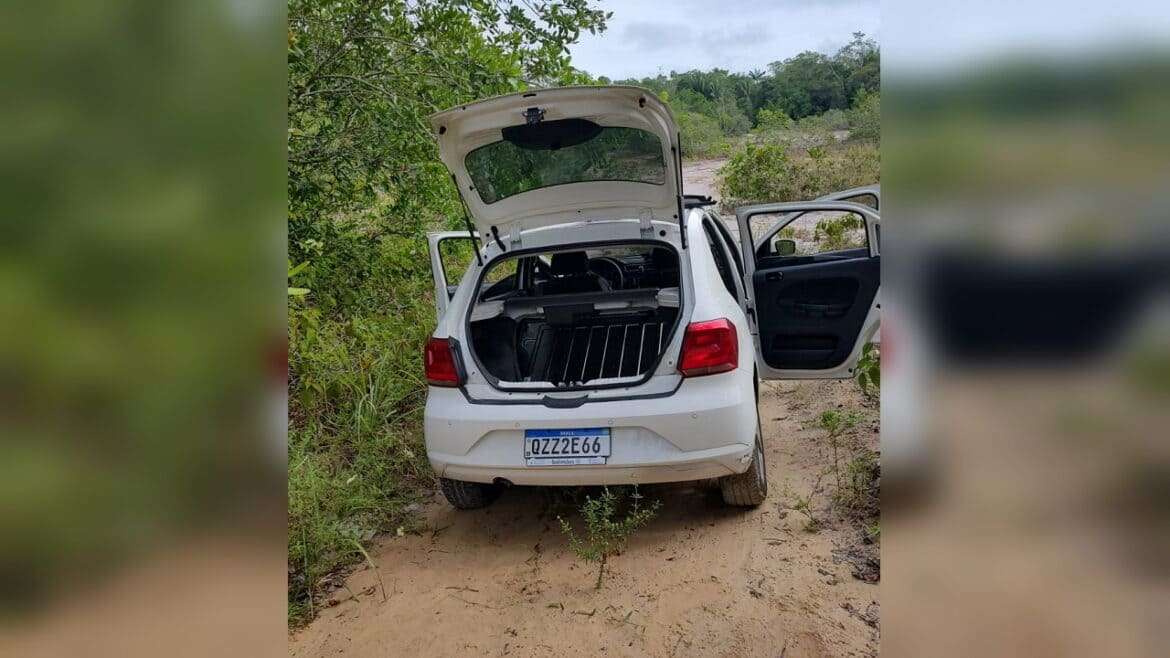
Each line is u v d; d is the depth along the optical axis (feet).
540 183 11.03
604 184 10.93
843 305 13.30
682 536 10.32
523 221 11.60
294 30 13.69
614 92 9.32
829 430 12.73
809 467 12.01
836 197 15.44
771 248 16.76
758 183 37.11
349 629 8.82
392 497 12.16
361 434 13.14
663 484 11.90
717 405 9.50
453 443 10.15
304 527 10.05
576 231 11.33
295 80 14.23
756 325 13.21
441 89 15.61
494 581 9.66
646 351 11.53
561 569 9.80
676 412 9.45
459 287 11.32
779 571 9.26
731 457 9.59
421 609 9.12
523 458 9.80
